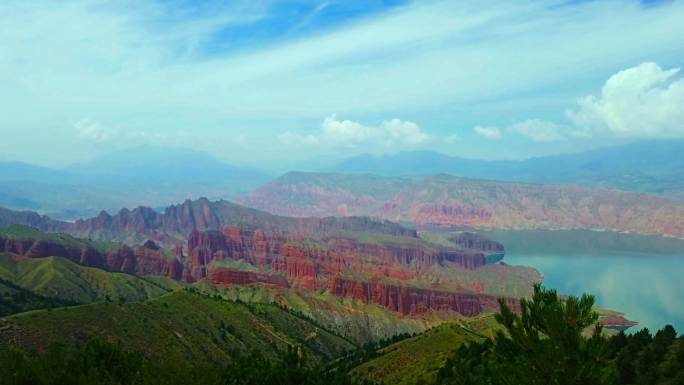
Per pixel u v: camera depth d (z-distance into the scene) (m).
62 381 76.69
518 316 50.78
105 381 79.31
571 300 48.62
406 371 175.88
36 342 175.00
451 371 131.38
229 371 94.69
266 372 91.94
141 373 84.62
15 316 189.12
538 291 50.97
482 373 80.12
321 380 90.81
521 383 47.31
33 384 76.00
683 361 102.38
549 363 46.16
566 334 47.09
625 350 113.88
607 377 46.31
